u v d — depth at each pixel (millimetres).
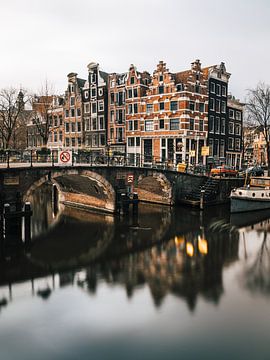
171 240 18750
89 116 47625
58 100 53844
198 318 10070
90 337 9156
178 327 9609
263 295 11633
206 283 12625
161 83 40062
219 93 43438
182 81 39531
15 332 9344
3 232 18969
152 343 8914
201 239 19062
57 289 12086
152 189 31922
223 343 8891
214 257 15758
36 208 29953
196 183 31969
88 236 19641
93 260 15328
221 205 31094
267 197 28281
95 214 26516
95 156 26391
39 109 50281
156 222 23516
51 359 8266
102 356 8375
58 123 51906
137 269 14125
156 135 40562
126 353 8492
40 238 19203
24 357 8336
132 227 21922
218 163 41062
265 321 9914
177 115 38656
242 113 48688
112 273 13711
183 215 26141
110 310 10539
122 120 44312
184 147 38250
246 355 8430
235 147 47562
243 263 14930
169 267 14414
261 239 19078
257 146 78500
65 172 22344
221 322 9852
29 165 22594
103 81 45750
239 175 34719
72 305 10867
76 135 49250
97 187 26469
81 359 8266
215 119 42844
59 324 9766
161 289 12109
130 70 42906
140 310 10531
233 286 12375
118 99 44500
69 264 14773
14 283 12648
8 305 10852
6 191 19328
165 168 31016
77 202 30781
